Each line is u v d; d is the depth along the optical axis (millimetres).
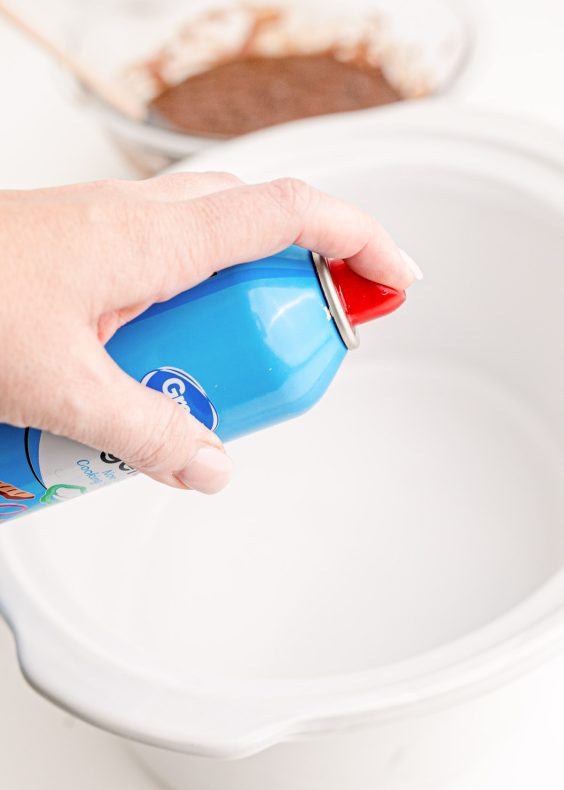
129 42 1305
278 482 990
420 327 1039
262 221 553
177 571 940
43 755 854
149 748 743
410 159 920
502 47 1327
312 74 1259
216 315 573
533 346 976
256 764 708
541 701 811
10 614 650
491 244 947
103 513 907
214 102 1234
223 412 602
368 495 968
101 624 662
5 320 515
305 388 604
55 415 542
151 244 539
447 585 887
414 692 580
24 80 1403
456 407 1033
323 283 604
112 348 577
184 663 867
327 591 898
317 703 583
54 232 528
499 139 907
